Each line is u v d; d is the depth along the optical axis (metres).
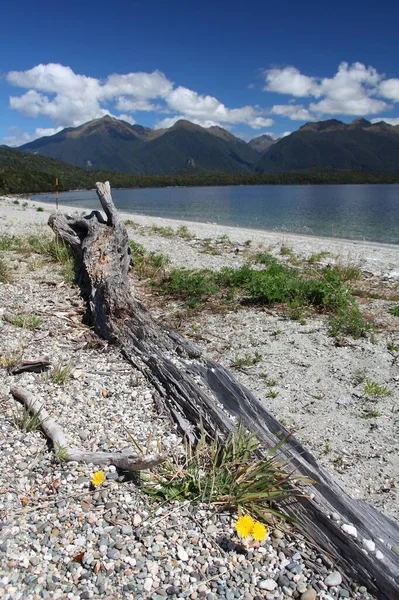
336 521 2.78
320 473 3.16
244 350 5.56
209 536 2.77
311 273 9.66
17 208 28.47
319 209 38.16
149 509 2.93
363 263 11.70
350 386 4.75
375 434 3.94
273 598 2.43
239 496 2.96
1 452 3.32
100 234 8.10
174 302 7.28
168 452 3.46
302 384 4.77
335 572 2.60
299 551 2.73
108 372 4.63
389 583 2.48
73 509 2.87
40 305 6.54
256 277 7.81
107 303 5.67
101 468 3.22
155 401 4.10
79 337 5.53
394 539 2.74
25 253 10.09
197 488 3.08
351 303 7.04
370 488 3.32
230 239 16.03
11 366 4.57
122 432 3.67
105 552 2.59
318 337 5.97
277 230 22.52
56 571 2.46
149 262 9.72
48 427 3.55
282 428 3.66
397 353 5.53
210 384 4.15
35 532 2.69
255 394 4.56
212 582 2.48
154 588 2.41
